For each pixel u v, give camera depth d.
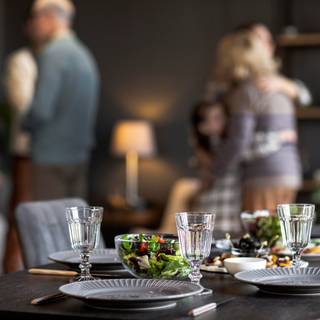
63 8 5.68
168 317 1.71
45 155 5.69
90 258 2.52
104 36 8.24
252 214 2.76
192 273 2.07
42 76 5.61
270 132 4.51
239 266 2.25
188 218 2.04
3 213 7.77
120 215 7.60
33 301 1.86
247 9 7.78
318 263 2.55
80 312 1.76
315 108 7.16
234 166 4.55
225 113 4.60
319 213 3.06
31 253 2.79
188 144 7.99
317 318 1.72
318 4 7.54
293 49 7.50
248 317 1.72
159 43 8.09
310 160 7.42
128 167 8.11
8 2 8.52
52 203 3.00
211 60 7.93
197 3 7.96
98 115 8.26
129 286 1.94
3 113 7.62
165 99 8.08
